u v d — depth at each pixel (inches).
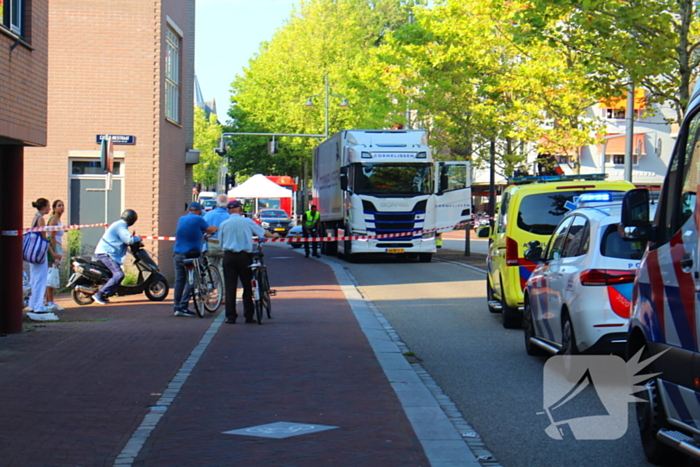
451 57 1030.4
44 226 541.6
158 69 796.6
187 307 576.4
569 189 505.4
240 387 328.8
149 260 669.3
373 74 1344.7
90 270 637.3
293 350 420.8
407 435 257.1
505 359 411.5
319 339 459.2
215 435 254.4
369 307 639.8
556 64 931.3
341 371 365.1
